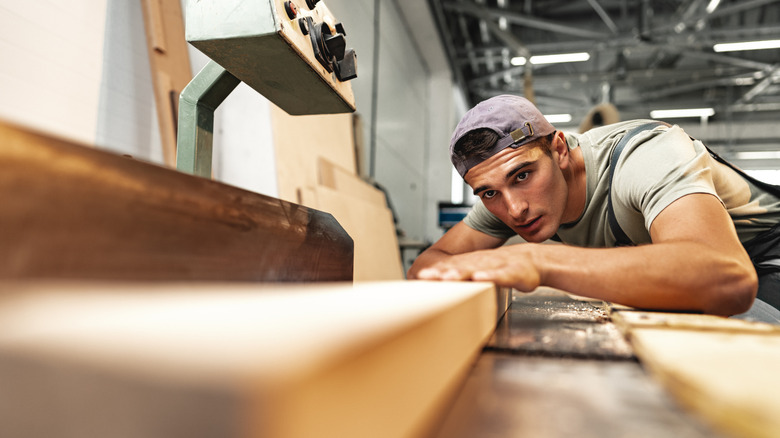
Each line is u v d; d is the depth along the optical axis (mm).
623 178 992
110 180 434
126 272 434
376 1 4973
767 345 358
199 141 821
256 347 117
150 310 175
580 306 953
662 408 309
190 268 516
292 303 225
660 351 335
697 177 816
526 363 433
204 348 114
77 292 212
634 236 1085
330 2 3615
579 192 1201
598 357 445
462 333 370
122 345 115
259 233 652
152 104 2166
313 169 2811
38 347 114
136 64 2090
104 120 1928
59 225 377
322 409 113
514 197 1079
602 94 9102
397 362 196
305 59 719
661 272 671
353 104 933
